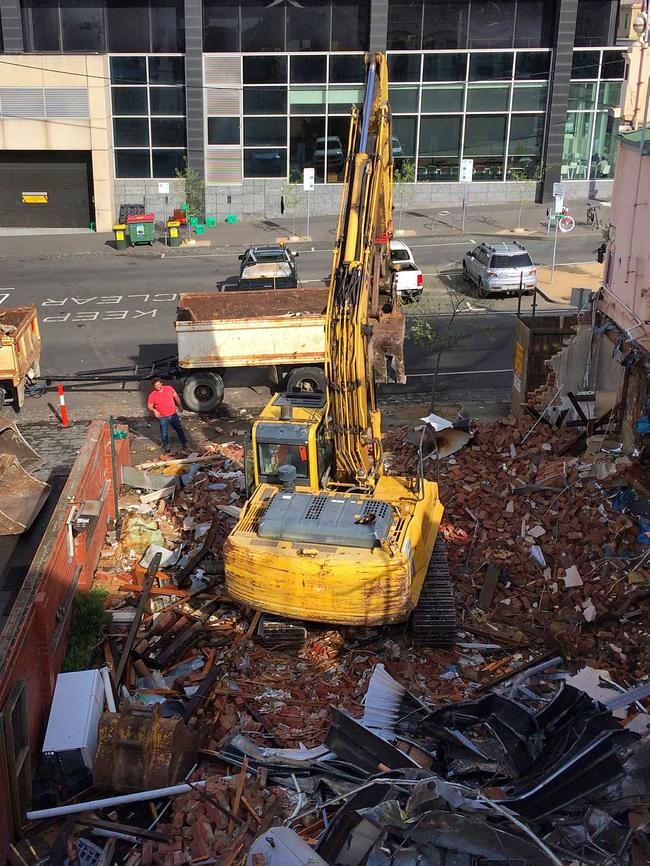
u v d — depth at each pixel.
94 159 42.62
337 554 10.97
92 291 32.91
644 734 9.41
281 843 7.88
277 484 12.68
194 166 44.03
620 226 16.38
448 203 46.00
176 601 13.13
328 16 42.25
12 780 8.81
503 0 42.41
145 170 44.31
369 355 11.95
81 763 9.69
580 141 45.53
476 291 31.23
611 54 43.62
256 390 23.17
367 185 11.57
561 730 9.34
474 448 17.50
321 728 10.45
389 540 11.02
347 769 9.41
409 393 22.38
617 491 15.03
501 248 30.61
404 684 11.21
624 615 12.43
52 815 9.10
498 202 46.06
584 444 17.00
